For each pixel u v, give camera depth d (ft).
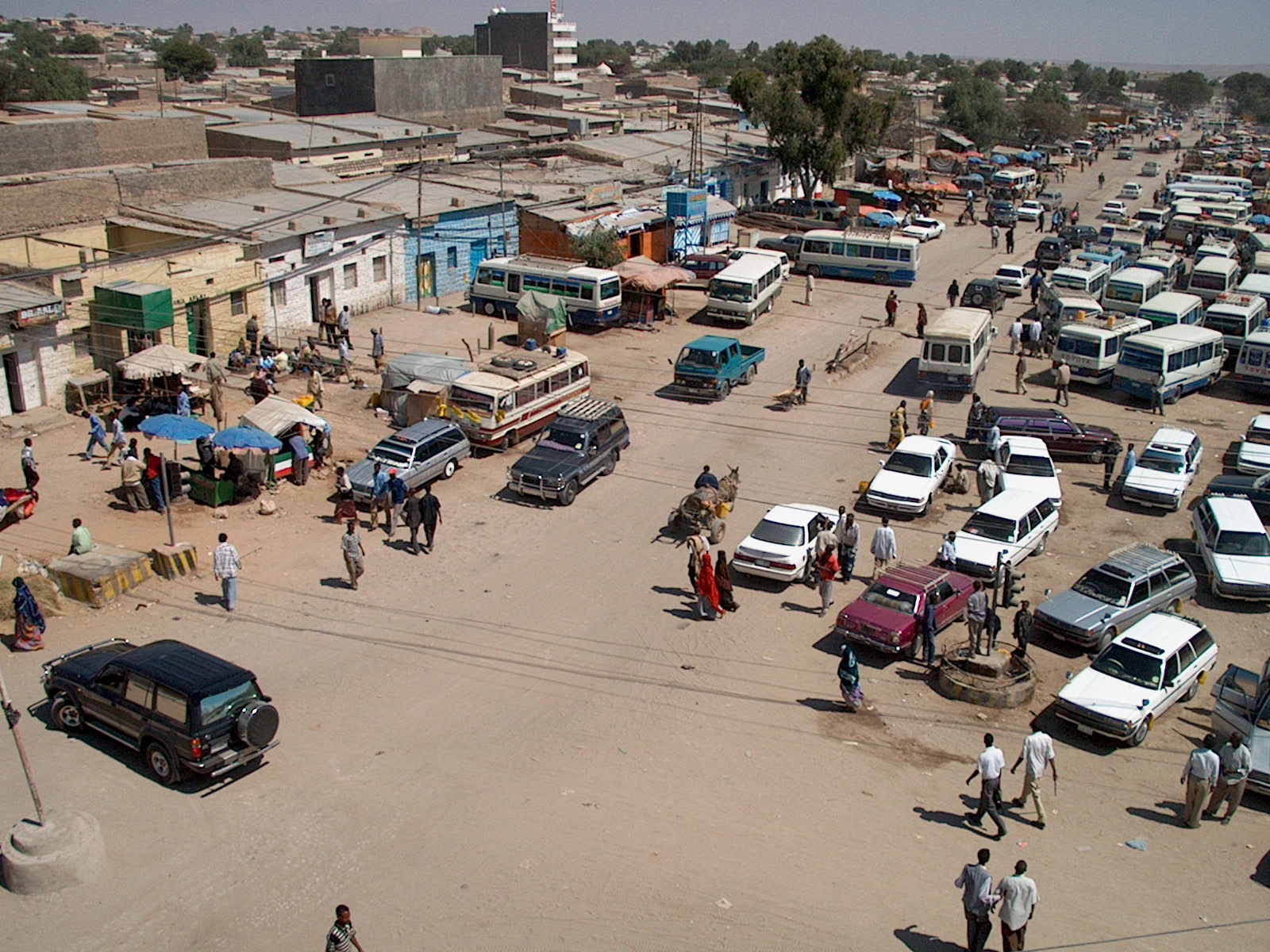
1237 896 46.50
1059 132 419.95
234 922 41.93
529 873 45.37
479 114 248.32
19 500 76.69
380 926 41.91
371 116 211.82
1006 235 208.64
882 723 59.82
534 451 91.61
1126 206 281.54
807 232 196.34
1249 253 195.00
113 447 87.30
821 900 44.65
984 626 65.77
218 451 85.25
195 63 513.04
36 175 123.95
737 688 62.54
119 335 100.58
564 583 74.74
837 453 103.04
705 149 225.97
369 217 133.39
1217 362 127.54
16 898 42.80
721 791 52.39
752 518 87.35
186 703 48.80
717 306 144.25
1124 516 90.99
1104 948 42.50
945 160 312.71
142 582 70.18
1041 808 50.90
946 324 121.49
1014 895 40.27
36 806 44.62
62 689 53.16
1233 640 71.36
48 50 599.57
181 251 105.40
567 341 135.74
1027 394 124.36
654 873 45.78
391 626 67.21
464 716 57.77
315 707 57.67
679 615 71.10
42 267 107.24
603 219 156.25
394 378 101.30
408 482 86.69
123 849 45.85
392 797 50.29
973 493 94.79
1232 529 79.05
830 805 51.78
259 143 173.06
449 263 150.71
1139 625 64.54
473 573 75.56
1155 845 50.29
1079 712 58.39
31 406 94.48
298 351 115.03
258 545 77.56
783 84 213.87
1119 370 122.93
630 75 577.02
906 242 173.27
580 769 53.52
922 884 46.24
